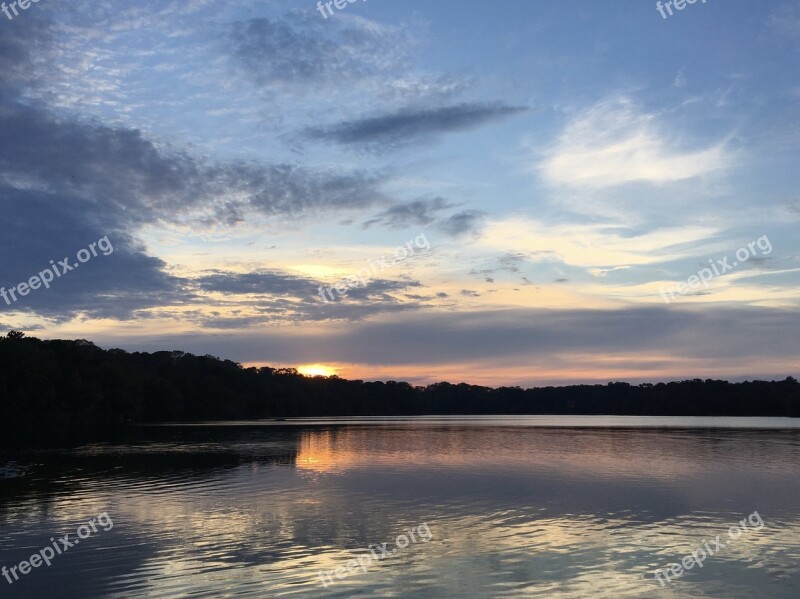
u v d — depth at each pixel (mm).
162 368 169125
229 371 181750
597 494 35094
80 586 19797
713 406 194000
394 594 18891
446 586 19609
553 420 165125
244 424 136625
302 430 108062
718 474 43312
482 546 24078
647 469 46375
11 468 47719
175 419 160875
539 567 21484
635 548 23766
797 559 22344
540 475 43156
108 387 113812
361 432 100562
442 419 182250
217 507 31688
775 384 185750
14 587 19766
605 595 18844
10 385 91688
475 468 47438
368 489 37188
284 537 25516
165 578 20438
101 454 61312
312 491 36594
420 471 45750
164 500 33750
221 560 22312
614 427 115688
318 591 19188
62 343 116312
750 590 19312
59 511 30828
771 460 52375
